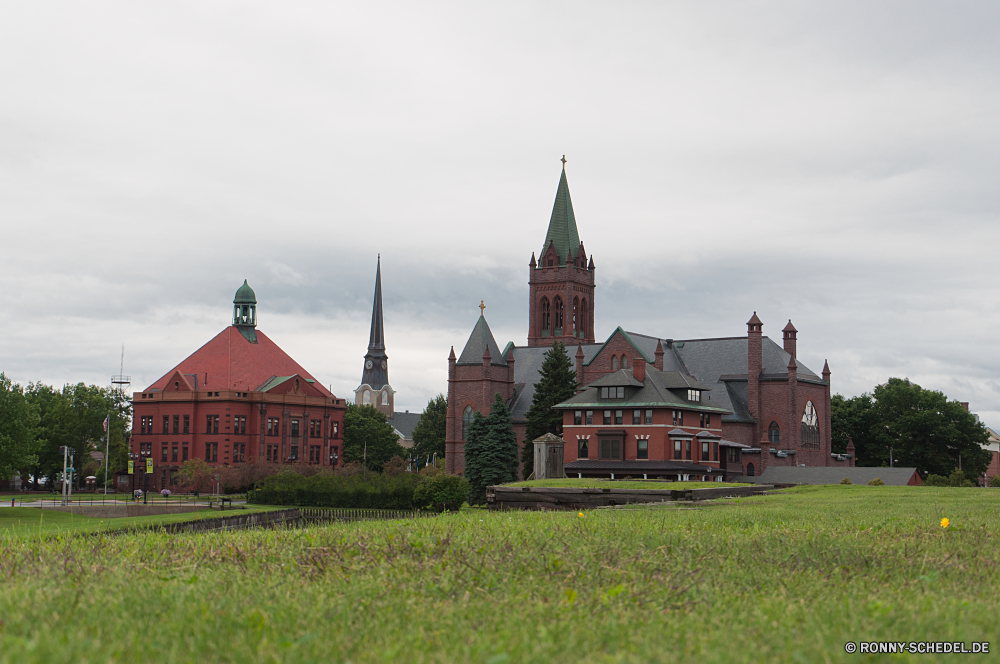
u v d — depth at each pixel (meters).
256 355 148.25
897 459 134.25
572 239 162.88
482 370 137.00
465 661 10.06
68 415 148.75
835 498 44.84
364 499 94.06
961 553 17.89
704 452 104.31
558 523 23.72
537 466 82.12
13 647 9.99
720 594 13.73
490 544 18.41
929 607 12.68
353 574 15.34
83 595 13.53
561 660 10.23
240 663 10.12
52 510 77.25
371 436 174.25
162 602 13.02
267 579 14.97
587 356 138.88
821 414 126.12
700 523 24.23
